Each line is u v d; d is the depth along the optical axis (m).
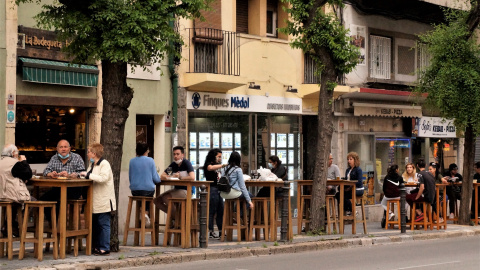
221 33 22.67
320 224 19.17
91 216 13.93
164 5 13.93
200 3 14.25
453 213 25.02
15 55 16.98
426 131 31.16
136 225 16.14
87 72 18.52
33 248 14.95
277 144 24.95
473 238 21.03
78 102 18.52
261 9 24.27
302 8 18.88
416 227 22.44
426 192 21.53
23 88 17.38
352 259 15.31
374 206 27.78
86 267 12.84
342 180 19.22
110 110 14.52
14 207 13.95
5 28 16.83
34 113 18.00
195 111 22.20
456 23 24.08
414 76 30.39
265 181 17.27
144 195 15.89
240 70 23.31
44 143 18.23
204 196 15.65
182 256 14.48
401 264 14.51
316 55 19.59
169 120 21.25
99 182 13.86
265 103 24.06
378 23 28.75
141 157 15.98
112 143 14.52
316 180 19.16
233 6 23.30
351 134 27.41
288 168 25.34
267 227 17.42
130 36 13.67
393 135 29.58
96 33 14.08
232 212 17.45
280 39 24.72
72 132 18.86
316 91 25.30
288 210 17.59
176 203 15.91
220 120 23.02
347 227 22.75
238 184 16.89
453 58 23.75
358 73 27.77
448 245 18.70
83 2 14.02
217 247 15.93
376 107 27.83
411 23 30.38
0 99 16.70
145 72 20.41
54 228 13.31
